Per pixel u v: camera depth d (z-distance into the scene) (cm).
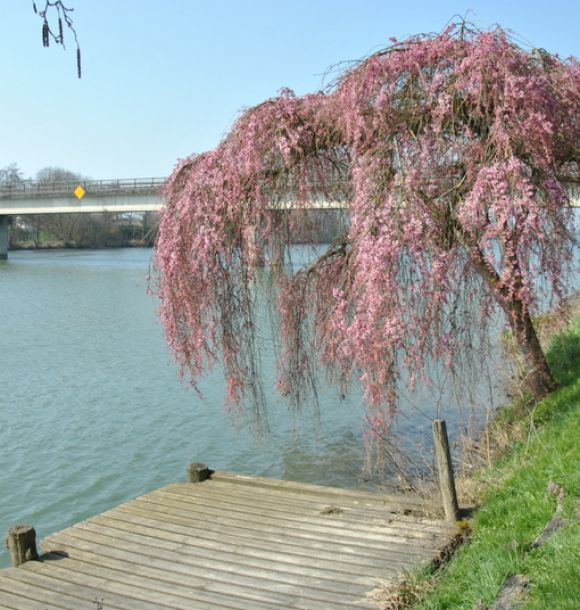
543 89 728
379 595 563
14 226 9069
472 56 730
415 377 713
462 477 790
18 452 1210
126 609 583
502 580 477
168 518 762
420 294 691
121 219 8919
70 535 730
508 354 1065
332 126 812
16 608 595
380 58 775
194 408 1446
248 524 736
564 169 791
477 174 710
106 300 3459
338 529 704
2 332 2497
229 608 573
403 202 696
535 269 709
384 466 990
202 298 841
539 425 834
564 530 502
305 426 1244
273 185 836
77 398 1556
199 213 815
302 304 927
